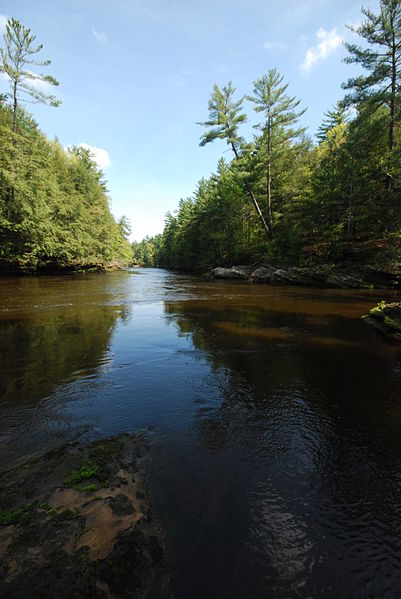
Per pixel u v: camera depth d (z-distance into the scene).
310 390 4.09
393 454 2.76
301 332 7.51
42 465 2.38
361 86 20.84
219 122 28.27
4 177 20.61
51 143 36.97
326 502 2.16
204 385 4.18
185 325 8.09
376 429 3.17
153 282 23.98
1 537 1.71
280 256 27.86
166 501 2.09
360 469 2.54
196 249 52.25
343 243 22.66
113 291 16.09
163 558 1.68
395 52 19.59
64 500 2.01
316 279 21.78
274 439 2.93
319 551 1.78
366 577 1.64
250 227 35.69
